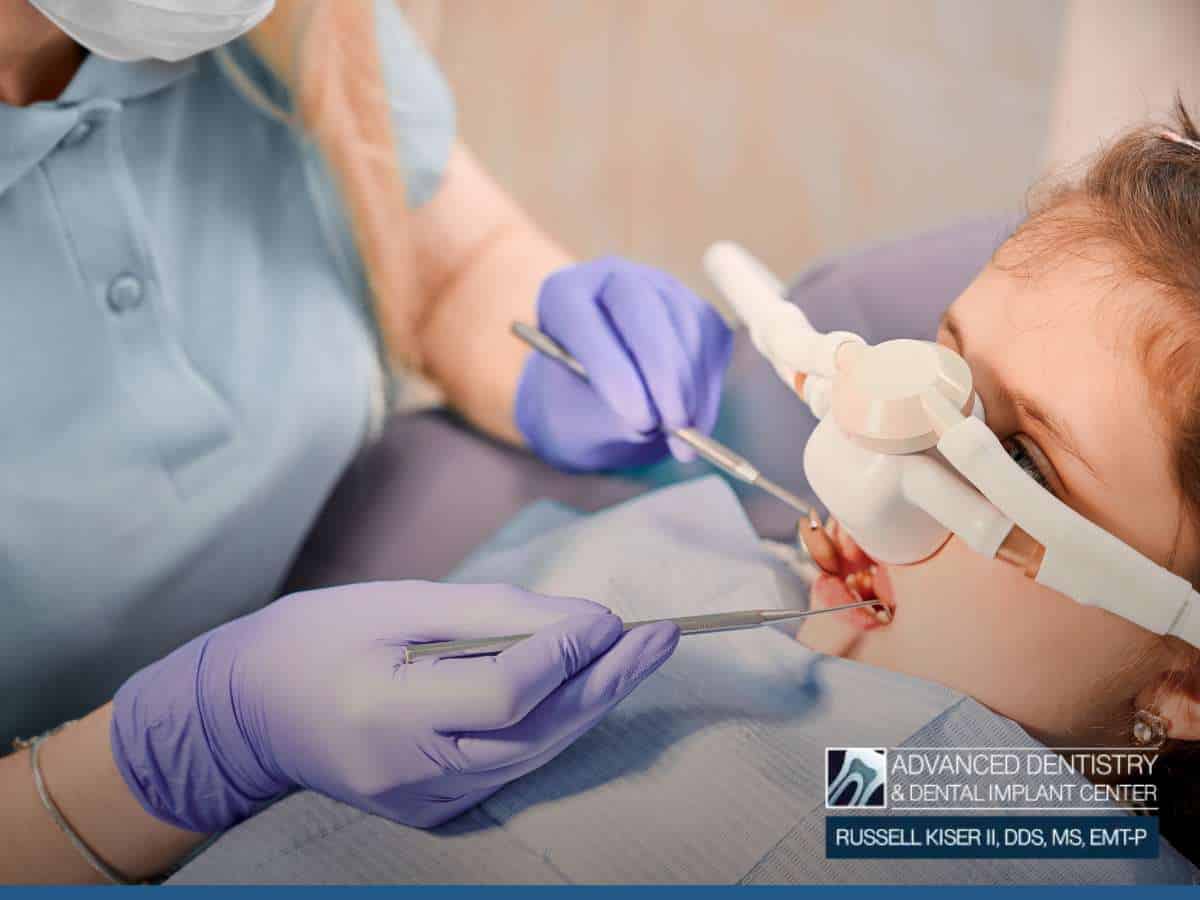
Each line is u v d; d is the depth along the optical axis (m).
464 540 0.85
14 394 0.70
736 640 0.64
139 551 0.75
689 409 0.77
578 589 0.69
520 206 1.24
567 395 0.85
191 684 0.61
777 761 0.58
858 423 0.52
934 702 0.59
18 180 0.68
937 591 0.57
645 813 0.57
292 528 0.83
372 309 0.87
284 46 0.77
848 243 1.15
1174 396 0.51
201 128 0.79
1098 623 0.54
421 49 0.89
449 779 0.56
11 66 0.65
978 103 1.14
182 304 0.76
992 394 0.55
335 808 0.60
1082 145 0.76
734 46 1.28
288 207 0.83
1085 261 0.55
